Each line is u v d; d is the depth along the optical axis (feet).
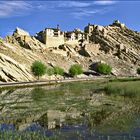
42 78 524.93
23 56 603.67
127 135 93.04
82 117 132.26
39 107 170.60
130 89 235.81
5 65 447.01
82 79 538.06
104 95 228.22
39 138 90.22
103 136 92.73
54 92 274.57
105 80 483.92
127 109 149.38
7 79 425.28
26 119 132.05
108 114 136.87
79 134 96.43
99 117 129.70
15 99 217.36
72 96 231.30
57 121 124.36
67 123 118.62
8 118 135.74
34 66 504.43
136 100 185.78
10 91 293.43
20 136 90.63
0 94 259.60
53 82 445.37
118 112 140.87
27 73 477.77
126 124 109.50
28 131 102.06
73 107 167.02
